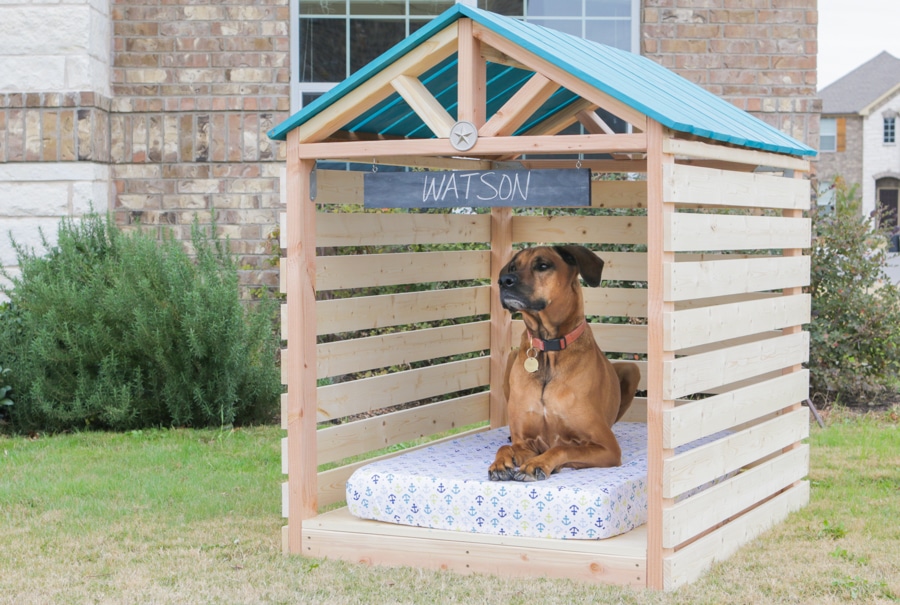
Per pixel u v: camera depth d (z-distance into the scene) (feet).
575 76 13.04
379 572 13.93
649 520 12.99
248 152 29.09
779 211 26.45
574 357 16.01
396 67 13.91
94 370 25.85
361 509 14.90
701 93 17.70
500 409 21.31
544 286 15.62
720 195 14.15
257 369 26.02
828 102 169.99
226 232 29.19
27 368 25.61
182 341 25.13
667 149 12.71
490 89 16.98
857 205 29.17
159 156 29.14
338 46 29.84
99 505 18.01
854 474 20.18
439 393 19.47
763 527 16.14
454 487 14.17
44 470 20.92
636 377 19.36
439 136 13.75
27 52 27.94
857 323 27.35
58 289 25.22
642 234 20.80
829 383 27.17
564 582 13.26
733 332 14.70
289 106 29.27
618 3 29.22
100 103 28.45
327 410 15.97
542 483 14.07
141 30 29.35
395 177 14.51
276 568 14.17
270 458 22.06
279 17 29.14
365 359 17.04
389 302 17.74
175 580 13.75
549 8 29.53
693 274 13.37
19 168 28.02
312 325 15.12
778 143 16.08
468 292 20.56
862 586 13.16
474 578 13.57
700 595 12.80
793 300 17.17
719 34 28.71
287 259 14.82
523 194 13.85
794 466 17.49
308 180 14.92
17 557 14.94
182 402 25.34
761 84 28.73
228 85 29.27
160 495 18.75
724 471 14.51
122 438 24.53
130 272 25.62
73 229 27.63
